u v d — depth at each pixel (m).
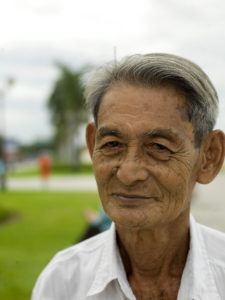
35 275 5.87
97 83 1.68
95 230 4.19
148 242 1.70
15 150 24.47
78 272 1.89
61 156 53.44
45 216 11.15
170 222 1.69
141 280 1.79
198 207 13.26
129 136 1.53
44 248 7.49
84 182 24.34
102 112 1.62
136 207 1.55
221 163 1.73
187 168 1.58
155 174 1.54
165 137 1.52
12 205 13.45
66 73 36.03
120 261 1.79
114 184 1.59
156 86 1.54
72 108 36.81
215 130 1.71
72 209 12.42
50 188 20.05
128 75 1.57
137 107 1.53
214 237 1.84
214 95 1.66
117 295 1.75
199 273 1.69
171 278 1.77
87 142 1.93
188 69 1.55
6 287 5.35
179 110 1.54
